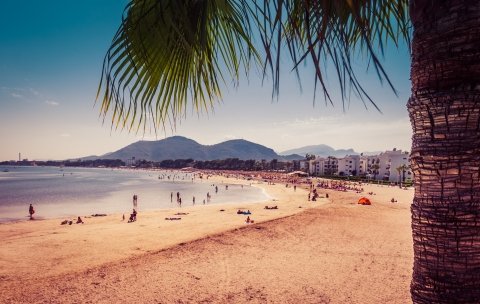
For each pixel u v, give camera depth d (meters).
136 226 21.44
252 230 17.95
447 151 1.46
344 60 1.18
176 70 1.78
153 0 1.47
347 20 1.30
